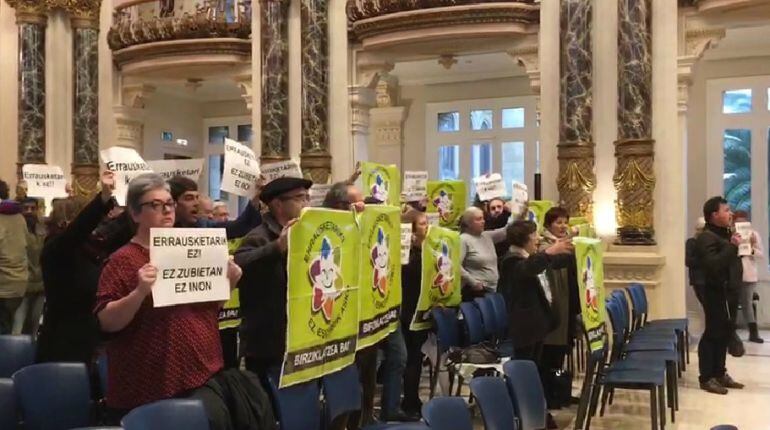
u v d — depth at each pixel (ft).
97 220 12.10
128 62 39.14
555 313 18.83
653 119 29.43
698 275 24.29
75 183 39.14
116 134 40.16
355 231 12.53
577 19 29.96
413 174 23.16
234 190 16.15
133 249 9.68
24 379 10.93
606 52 30.19
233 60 37.19
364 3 33.58
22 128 39.04
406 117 46.19
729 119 38.22
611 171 30.09
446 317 18.88
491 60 40.45
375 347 15.06
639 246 28.99
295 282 11.01
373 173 21.58
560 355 20.84
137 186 9.66
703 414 20.40
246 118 49.75
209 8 37.45
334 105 34.88
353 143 34.78
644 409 21.12
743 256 31.07
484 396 12.08
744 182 37.99
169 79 40.47
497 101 44.01
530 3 31.58
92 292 12.44
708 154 38.58
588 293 17.13
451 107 45.21
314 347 11.41
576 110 29.91
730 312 23.25
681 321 25.64
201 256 9.71
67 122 39.86
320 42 34.47
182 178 13.52
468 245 21.63
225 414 9.73
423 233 19.36
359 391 12.69
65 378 11.26
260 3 35.55
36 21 39.24
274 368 11.47
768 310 37.19
